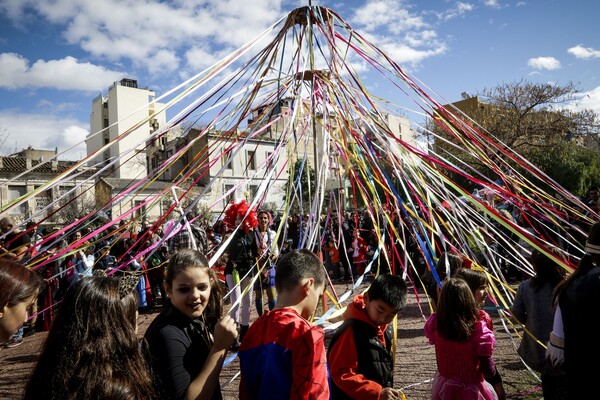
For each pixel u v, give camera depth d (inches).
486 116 735.1
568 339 79.7
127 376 54.9
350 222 420.5
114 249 324.5
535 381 145.3
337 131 162.4
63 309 58.2
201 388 63.4
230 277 208.1
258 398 64.1
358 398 78.0
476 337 92.1
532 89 704.4
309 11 160.2
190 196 466.0
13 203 111.3
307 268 74.2
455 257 148.3
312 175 427.2
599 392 74.8
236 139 164.4
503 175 163.8
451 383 93.0
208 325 84.6
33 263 135.9
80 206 684.7
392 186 147.5
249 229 205.9
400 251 295.4
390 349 95.7
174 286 73.0
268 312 72.0
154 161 631.2
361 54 169.0
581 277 80.0
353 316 86.0
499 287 208.4
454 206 153.0
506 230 254.5
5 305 55.3
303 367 62.6
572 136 725.9
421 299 288.7
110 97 1566.2
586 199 302.0
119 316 58.4
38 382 53.0
